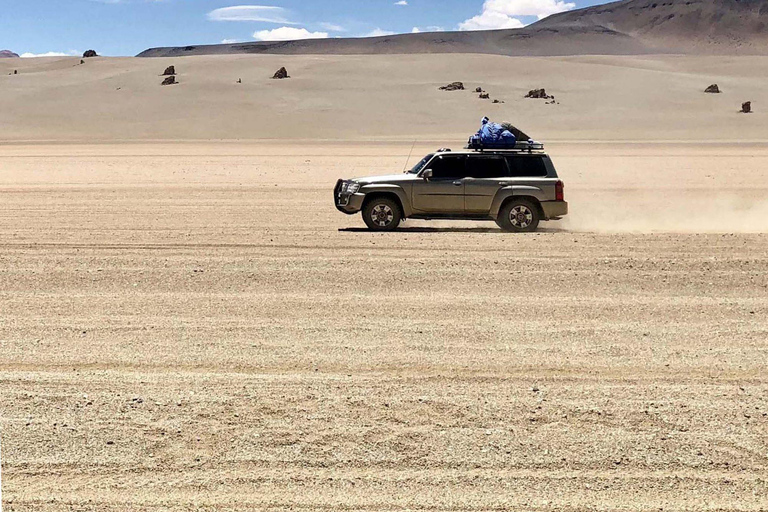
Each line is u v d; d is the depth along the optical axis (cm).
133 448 652
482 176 1852
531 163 1861
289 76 17125
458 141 9194
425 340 960
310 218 2170
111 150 7112
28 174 4062
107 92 15538
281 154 6194
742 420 711
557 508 557
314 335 979
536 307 1117
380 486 588
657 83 16550
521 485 590
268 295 1183
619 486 589
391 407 740
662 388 797
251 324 1029
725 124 12288
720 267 1378
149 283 1259
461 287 1234
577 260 1430
